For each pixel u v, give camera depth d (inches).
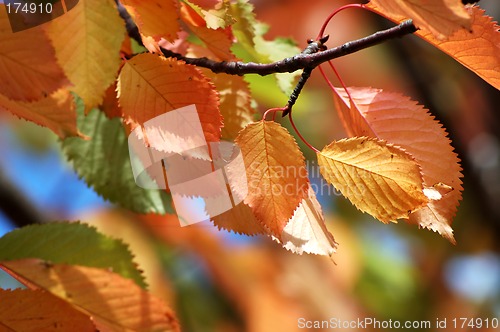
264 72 43.3
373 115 44.4
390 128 44.2
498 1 80.3
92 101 42.1
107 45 41.9
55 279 44.5
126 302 44.7
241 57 52.1
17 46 41.3
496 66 42.8
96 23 41.8
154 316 44.9
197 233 77.7
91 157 51.0
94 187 50.8
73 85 41.6
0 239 46.1
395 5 40.9
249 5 46.9
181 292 77.0
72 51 41.9
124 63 42.6
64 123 42.7
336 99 44.9
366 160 42.4
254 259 81.9
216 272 79.1
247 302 80.2
